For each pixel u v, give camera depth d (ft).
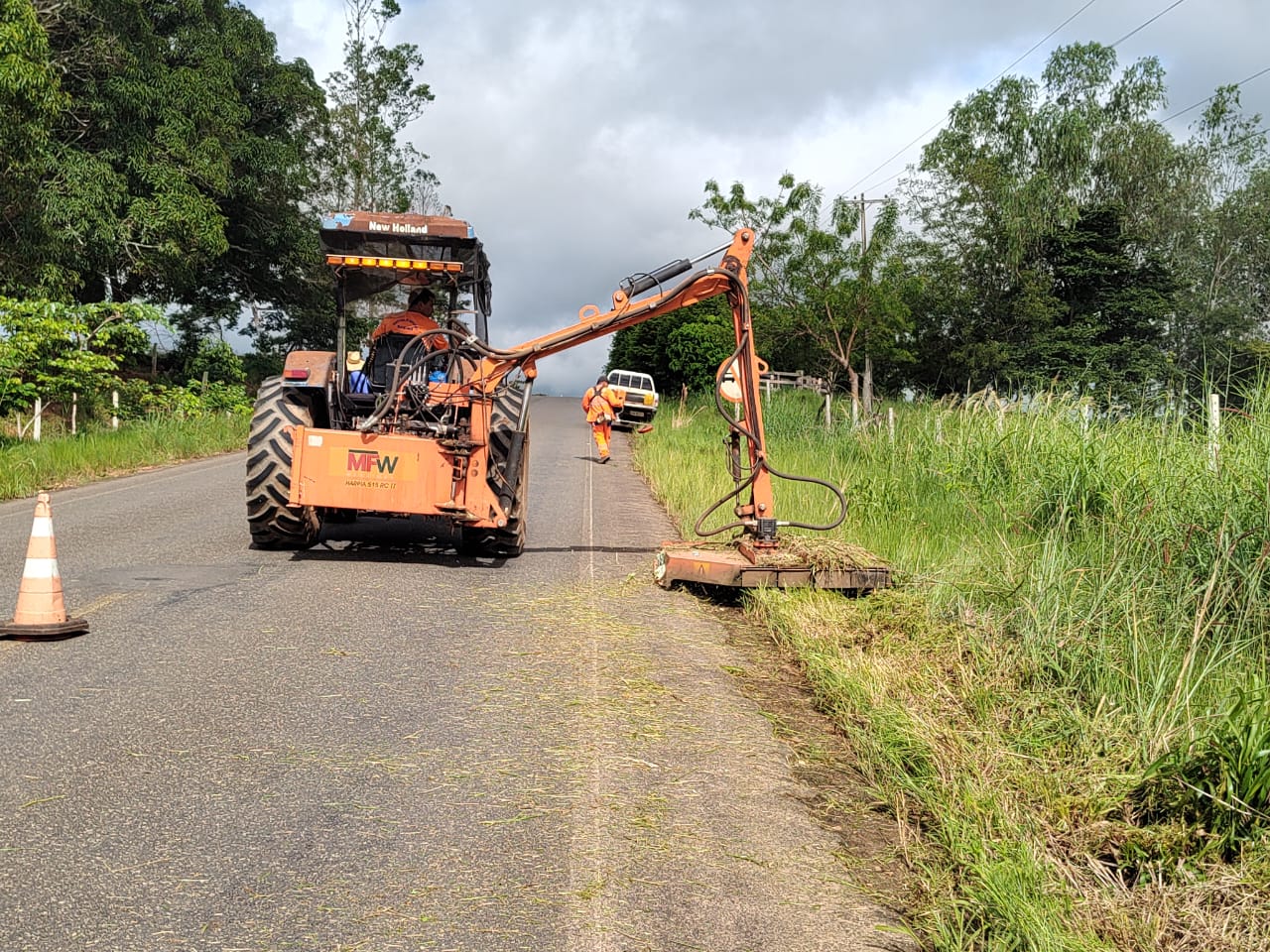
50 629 19.30
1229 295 134.31
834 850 12.03
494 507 27.09
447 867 11.11
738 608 24.56
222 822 11.94
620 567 29.09
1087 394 35.32
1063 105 144.05
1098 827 12.04
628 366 171.12
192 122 91.76
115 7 87.20
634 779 13.76
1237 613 18.26
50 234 77.77
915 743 14.43
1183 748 12.80
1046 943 9.50
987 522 30.01
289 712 15.71
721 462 54.39
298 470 26.55
